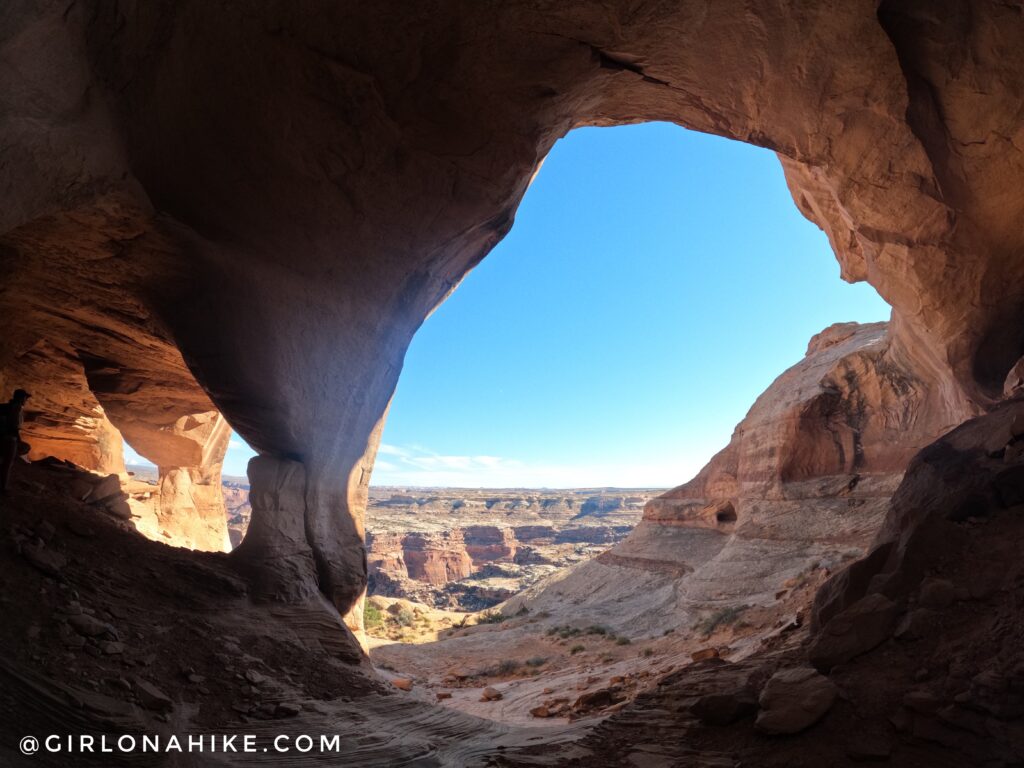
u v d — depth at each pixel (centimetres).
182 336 938
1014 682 450
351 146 880
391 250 1048
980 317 1179
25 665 551
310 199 912
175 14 711
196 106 779
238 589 880
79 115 672
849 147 989
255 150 838
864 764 466
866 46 852
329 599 1055
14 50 584
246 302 922
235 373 928
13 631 595
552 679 1491
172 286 936
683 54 907
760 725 538
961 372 1274
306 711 683
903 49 877
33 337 1241
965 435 794
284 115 824
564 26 808
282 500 985
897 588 623
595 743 610
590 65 867
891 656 561
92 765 476
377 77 823
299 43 776
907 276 1167
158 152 781
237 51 762
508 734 768
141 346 1252
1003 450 722
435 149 924
